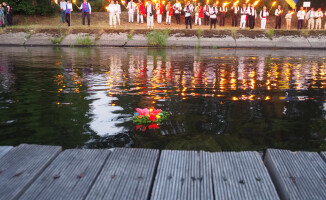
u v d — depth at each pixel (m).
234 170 2.49
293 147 3.77
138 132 4.22
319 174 2.41
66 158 2.70
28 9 26.44
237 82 7.96
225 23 27.67
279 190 2.39
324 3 30.55
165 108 5.41
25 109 5.27
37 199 2.11
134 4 26.36
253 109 5.40
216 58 13.76
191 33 21.48
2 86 7.17
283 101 5.97
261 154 3.54
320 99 6.15
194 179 2.36
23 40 20.84
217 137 4.05
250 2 28.00
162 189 2.23
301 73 9.60
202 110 5.30
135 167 2.54
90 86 7.25
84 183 2.31
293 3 24.70
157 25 25.75
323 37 20.95
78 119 4.74
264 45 20.28
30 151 2.81
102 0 30.44
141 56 14.34
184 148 3.70
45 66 10.67
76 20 26.52
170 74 9.12
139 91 6.73
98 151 2.84
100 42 20.61
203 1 27.44
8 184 2.26
